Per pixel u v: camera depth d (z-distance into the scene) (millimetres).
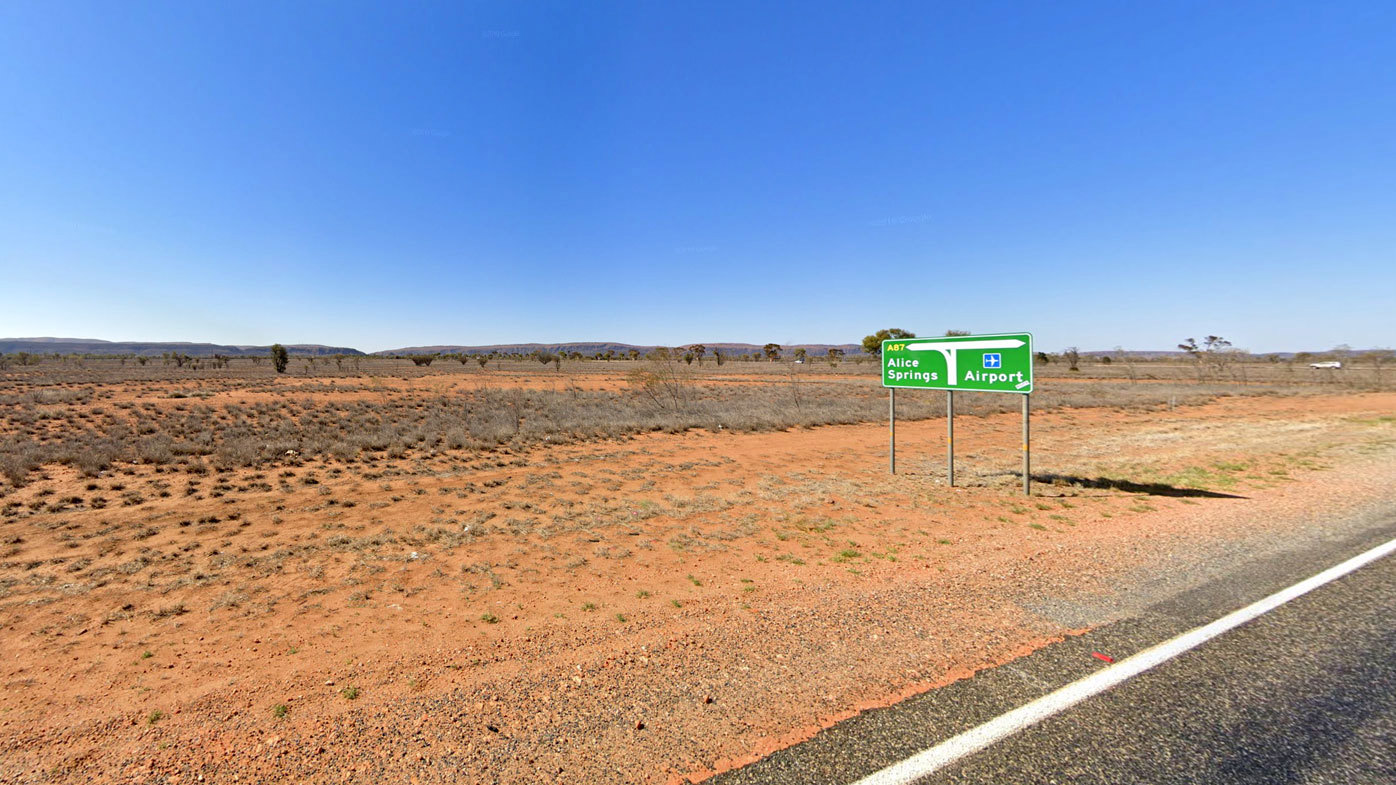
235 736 3000
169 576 5992
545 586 5559
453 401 27219
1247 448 13750
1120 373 58844
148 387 31250
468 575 5938
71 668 3984
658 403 24891
